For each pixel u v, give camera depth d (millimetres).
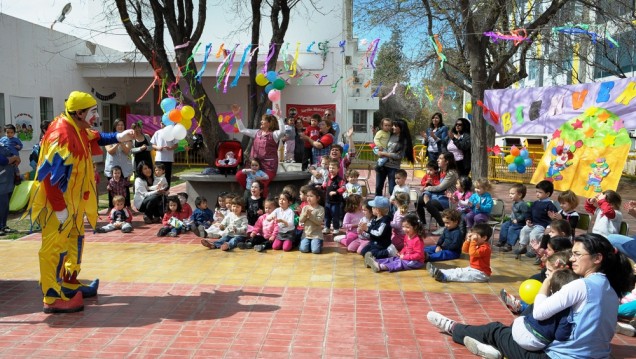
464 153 10414
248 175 9109
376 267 6738
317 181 9547
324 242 8414
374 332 4793
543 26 11016
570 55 15320
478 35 10977
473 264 6484
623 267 3811
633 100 7422
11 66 15227
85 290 5684
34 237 8758
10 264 7051
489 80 11594
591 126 7684
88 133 5633
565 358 3615
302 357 4273
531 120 8531
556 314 3676
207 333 4746
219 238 8383
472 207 8383
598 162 7504
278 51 11344
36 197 5172
